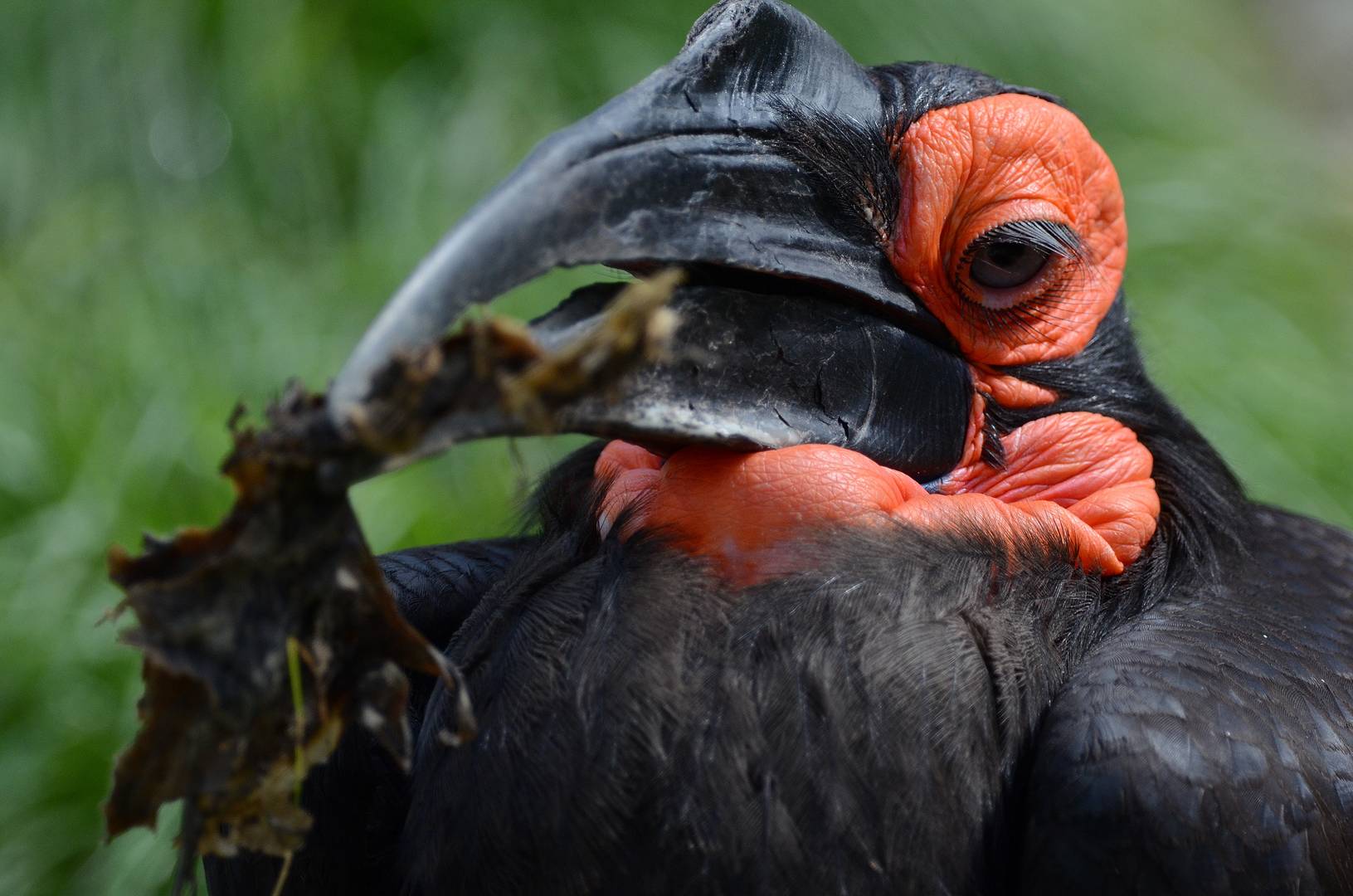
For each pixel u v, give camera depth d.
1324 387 11.58
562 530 5.16
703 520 4.61
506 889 4.46
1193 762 4.36
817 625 4.45
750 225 4.67
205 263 11.34
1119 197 5.58
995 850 4.56
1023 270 5.28
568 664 4.52
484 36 12.37
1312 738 4.64
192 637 3.78
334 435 3.67
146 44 12.21
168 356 10.69
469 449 9.95
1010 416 5.37
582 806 4.38
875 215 5.04
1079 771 4.38
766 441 4.64
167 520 9.81
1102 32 14.36
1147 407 5.61
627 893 4.37
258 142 12.04
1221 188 13.20
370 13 12.49
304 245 11.80
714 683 4.41
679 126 4.57
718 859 4.33
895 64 5.52
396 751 4.03
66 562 9.53
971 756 4.50
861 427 4.92
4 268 11.49
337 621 3.92
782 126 4.81
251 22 12.29
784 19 4.89
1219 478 5.66
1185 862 4.30
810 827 4.34
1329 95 17.73
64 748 8.88
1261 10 19.27
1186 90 14.71
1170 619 5.00
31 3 12.37
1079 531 5.04
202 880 8.25
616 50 12.33
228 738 3.87
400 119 12.03
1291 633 5.02
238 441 3.73
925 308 5.20
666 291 3.57
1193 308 11.77
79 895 8.46
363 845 5.41
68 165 12.08
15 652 9.19
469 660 4.83
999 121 5.19
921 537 4.68
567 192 4.22
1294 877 4.40
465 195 11.62
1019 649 4.68
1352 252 13.45
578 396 3.62
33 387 10.49
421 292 3.85
